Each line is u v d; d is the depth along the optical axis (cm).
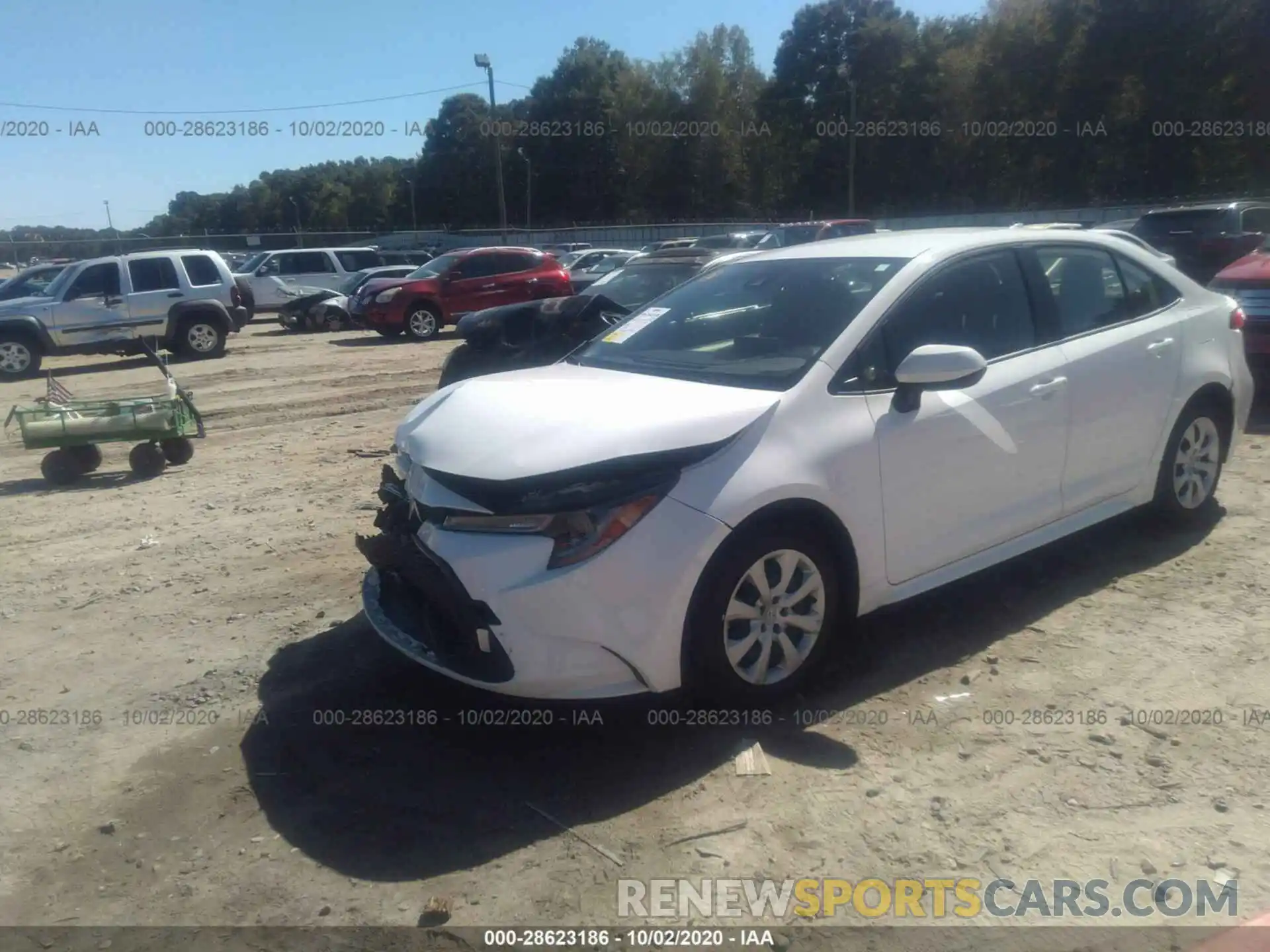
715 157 5650
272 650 473
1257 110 3778
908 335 421
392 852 322
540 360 777
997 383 437
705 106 5847
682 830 326
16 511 757
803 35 5359
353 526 666
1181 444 539
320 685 434
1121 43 3922
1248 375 577
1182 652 428
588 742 380
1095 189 4197
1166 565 518
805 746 369
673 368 434
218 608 530
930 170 4872
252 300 1941
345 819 340
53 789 366
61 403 842
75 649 486
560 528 341
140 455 847
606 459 345
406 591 398
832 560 392
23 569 613
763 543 367
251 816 345
